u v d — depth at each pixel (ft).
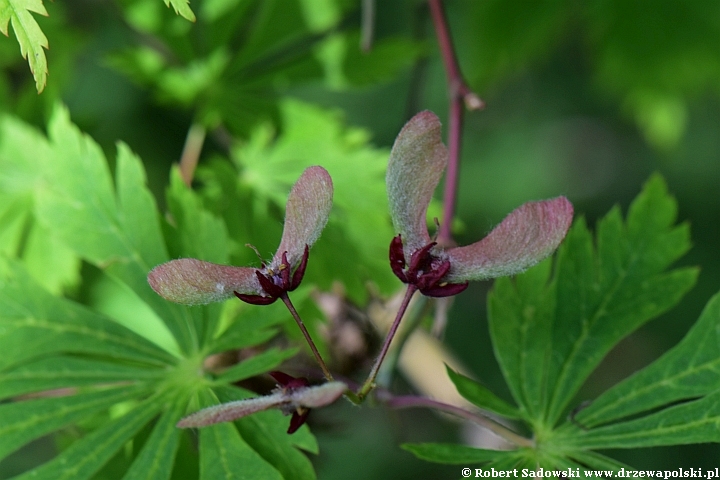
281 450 1.34
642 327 3.33
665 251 1.42
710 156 3.47
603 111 3.48
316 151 1.59
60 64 1.68
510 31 2.23
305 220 1.27
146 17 1.63
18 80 1.66
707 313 1.38
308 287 1.41
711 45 2.19
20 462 2.02
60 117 1.46
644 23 2.20
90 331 1.40
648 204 1.42
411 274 1.27
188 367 1.38
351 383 1.42
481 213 3.52
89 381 1.38
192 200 1.43
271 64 1.65
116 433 1.35
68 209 1.43
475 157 3.59
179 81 1.63
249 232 1.55
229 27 1.65
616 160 3.98
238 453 1.33
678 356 1.37
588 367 1.39
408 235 1.27
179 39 1.64
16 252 1.52
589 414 1.37
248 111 1.63
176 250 1.42
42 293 1.40
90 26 1.82
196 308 1.40
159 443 1.35
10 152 1.54
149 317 1.53
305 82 1.65
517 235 1.25
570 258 1.41
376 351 1.57
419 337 1.64
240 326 1.39
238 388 1.37
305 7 1.66
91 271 1.54
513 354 1.40
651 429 1.35
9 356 1.38
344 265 1.54
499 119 3.57
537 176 3.54
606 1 2.20
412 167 1.26
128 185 1.43
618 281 1.41
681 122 2.31
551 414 1.38
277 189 1.58
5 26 1.32
